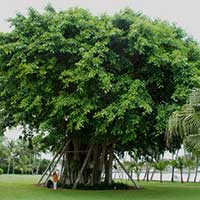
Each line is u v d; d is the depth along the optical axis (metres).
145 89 21.33
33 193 22.42
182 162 45.44
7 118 27.05
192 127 14.96
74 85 21.70
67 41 21.20
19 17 22.98
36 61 21.58
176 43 22.94
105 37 21.56
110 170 28.33
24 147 76.69
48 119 22.12
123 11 23.30
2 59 22.95
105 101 21.38
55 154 30.59
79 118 20.44
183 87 20.75
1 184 31.34
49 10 23.56
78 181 26.34
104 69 21.05
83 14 22.73
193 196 22.55
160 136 25.72
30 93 21.92
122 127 20.84
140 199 20.31
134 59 22.73
